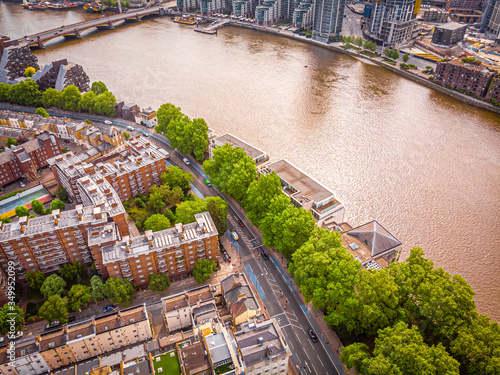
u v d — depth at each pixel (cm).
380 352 11656
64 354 13100
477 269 17438
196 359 11725
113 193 17275
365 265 15200
